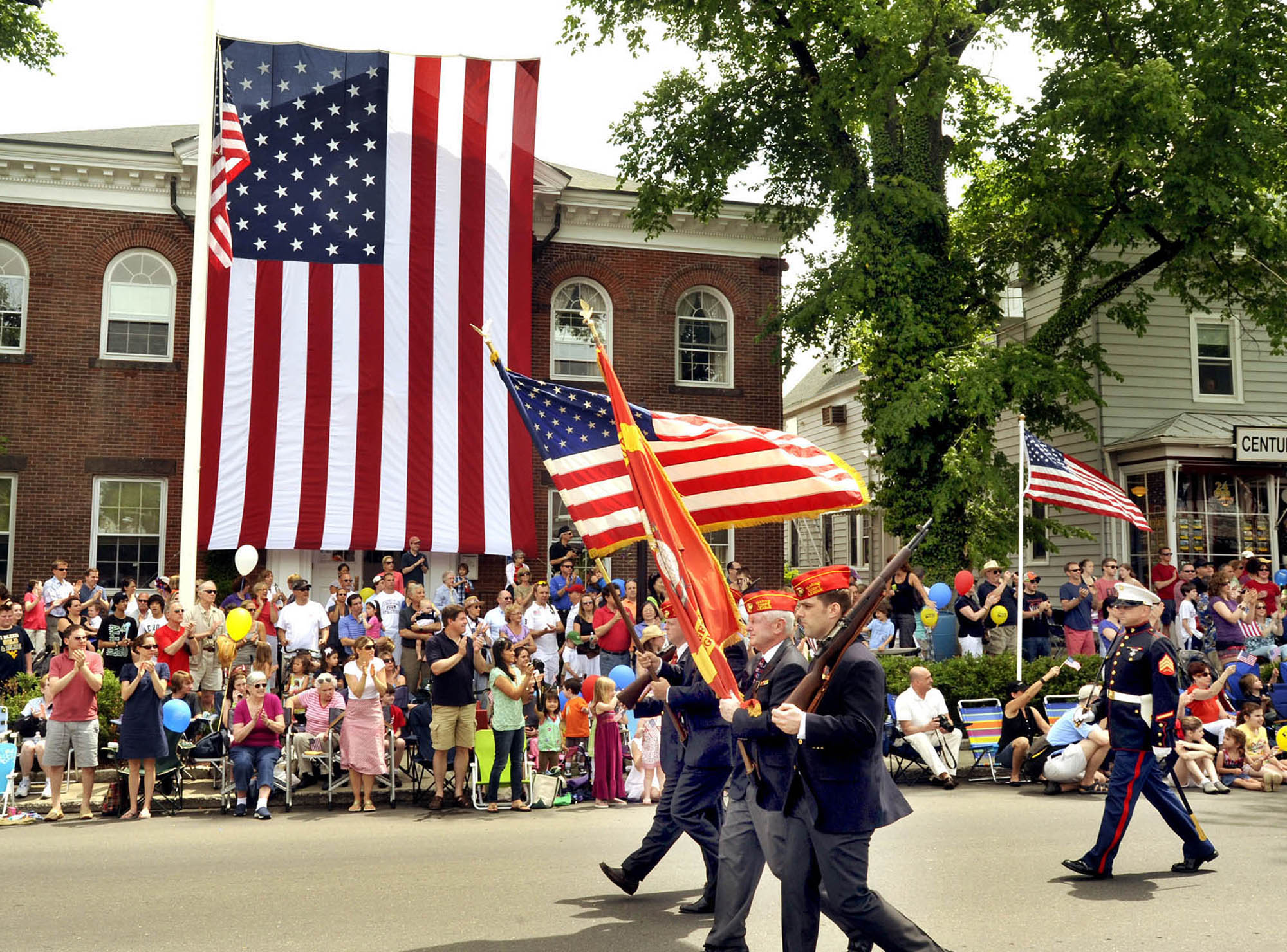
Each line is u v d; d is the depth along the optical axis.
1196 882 8.38
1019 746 14.56
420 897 8.04
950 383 19.98
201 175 15.18
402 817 12.34
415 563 20.33
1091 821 11.41
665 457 8.52
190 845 10.39
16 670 15.25
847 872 5.25
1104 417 26.61
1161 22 20.59
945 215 21.75
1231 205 19.78
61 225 21.86
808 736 5.16
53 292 21.73
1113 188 21.28
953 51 21.72
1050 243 24.02
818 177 23.33
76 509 21.52
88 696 12.24
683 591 6.47
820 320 22.47
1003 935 6.85
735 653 7.60
